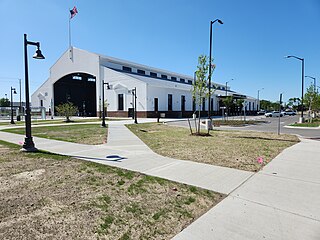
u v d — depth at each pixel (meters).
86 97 63.53
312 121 28.69
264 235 2.88
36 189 4.55
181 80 68.19
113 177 5.31
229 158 7.24
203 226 3.13
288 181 4.98
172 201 3.98
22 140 11.91
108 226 3.15
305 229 3.02
